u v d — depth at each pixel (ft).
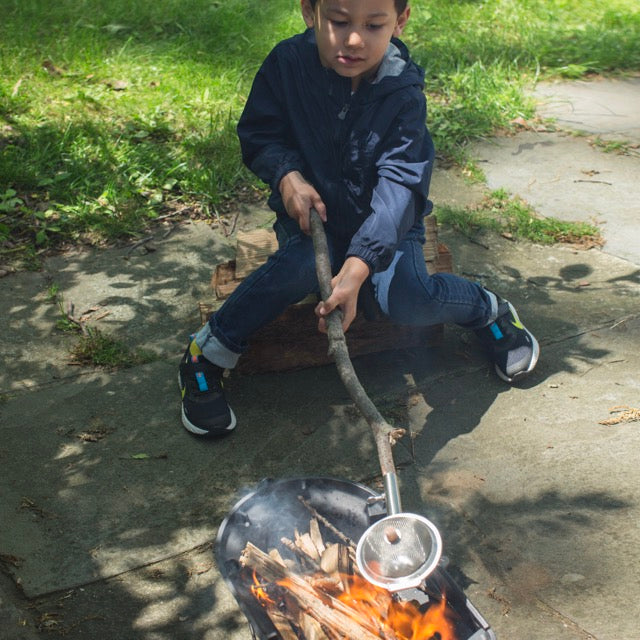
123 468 9.44
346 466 9.43
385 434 7.25
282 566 7.38
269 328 10.58
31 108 17.06
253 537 7.95
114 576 8.16
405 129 9.20
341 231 9.80
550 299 12.18
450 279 10.22
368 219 8.80
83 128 16.25
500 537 8.42
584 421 9.89
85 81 18.37
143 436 9.89
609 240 13.64
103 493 9.11
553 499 8.85
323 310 8.32
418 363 10.96
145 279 12.71
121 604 7.88
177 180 15.02
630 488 8.92
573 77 20.17
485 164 16.07
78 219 13.91
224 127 16.65
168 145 16.16
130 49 20.02
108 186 14.51
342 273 8.54
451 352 11.16
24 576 8.14
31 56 19.17
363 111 9.25
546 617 7.57
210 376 10.00
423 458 9.49
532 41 21.47
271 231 11.35
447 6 23.67
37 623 7.67
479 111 17.75
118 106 17.42
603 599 7.70
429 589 7.13
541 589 7.84
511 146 16.78
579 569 8.02
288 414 10.19
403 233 8.91
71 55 19.36
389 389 10.53
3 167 14.80
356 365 10.95
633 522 8.50
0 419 10.14
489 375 10.73
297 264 9.57
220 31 21.11
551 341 11.27
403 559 6.33
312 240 9.47
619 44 21.59
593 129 17.48
